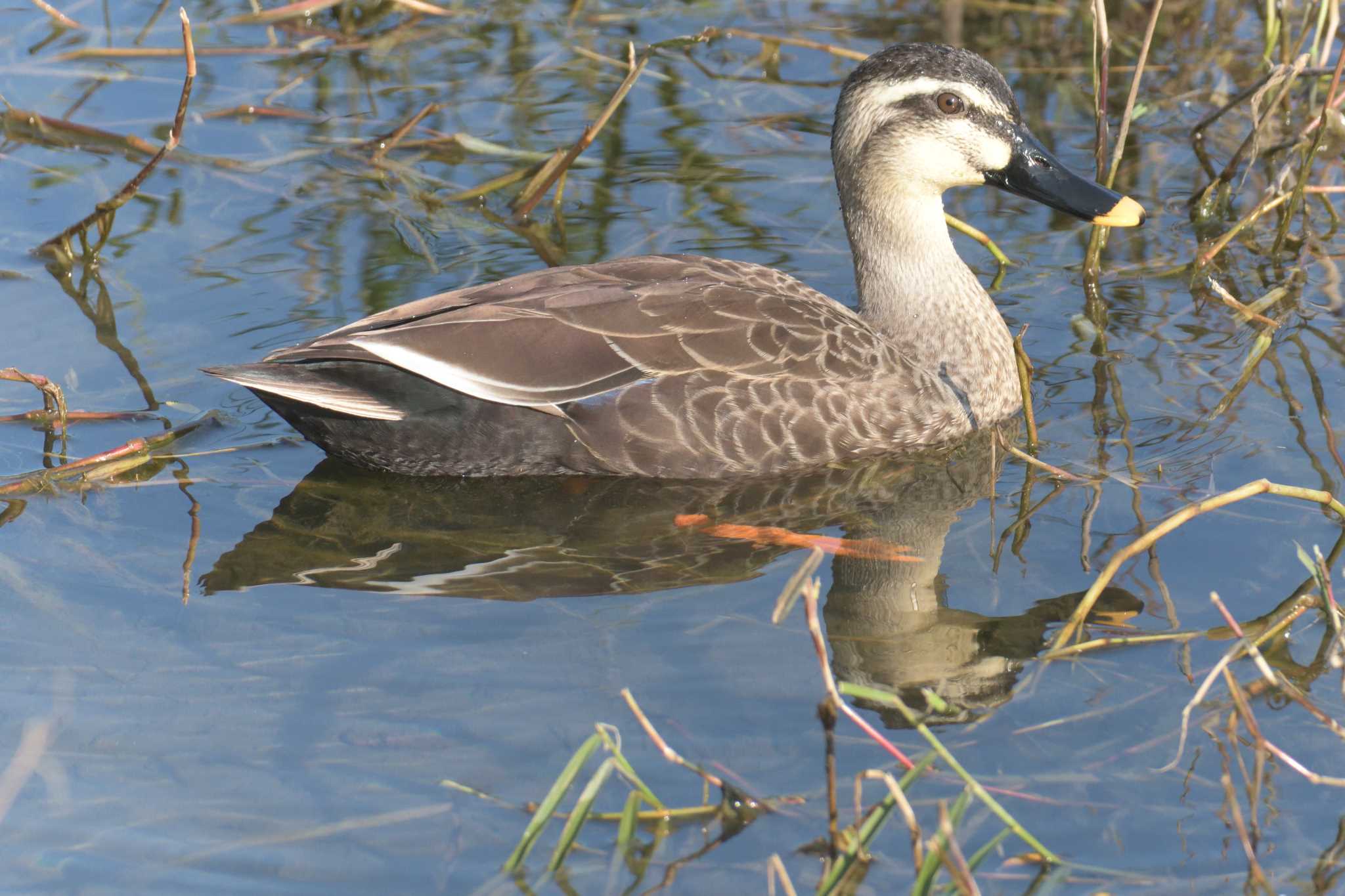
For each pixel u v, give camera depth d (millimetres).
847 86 12852
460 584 10148
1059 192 12562
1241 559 9930
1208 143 16172
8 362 12859
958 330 12391
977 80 12469
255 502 11227
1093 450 11547
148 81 17500
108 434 12016
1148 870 7359
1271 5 15945
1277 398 11977
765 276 12406
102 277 14117
